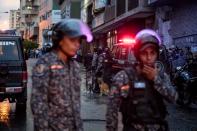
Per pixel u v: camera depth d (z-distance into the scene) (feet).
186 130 32.86
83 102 49.34
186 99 47.01
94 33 161.68
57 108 12.37
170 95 12.80
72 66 12.74
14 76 39.47
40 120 12.23
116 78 12.85
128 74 12.76
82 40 13.04
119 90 12.75
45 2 338.13
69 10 212.84
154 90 12.75
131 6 99.55
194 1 75.56
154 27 96.32
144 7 92.58
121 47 55.31
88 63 94.17
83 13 197.47
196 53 74.02
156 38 12.81
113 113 12.88
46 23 328.49
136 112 12.62
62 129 12.35
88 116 38.22
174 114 41.47
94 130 31.68
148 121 12.59
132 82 12.70
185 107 46.93
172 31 85.97
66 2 230.27
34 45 297.74
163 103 12.90
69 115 12.44
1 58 40.34
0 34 44.39
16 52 40.75
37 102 12.27
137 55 12.83
